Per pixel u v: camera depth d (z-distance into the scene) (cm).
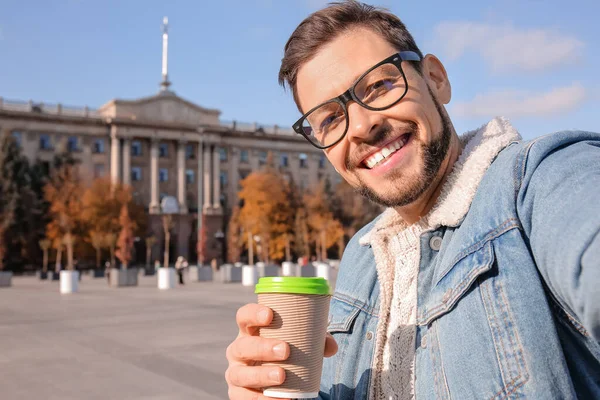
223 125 7444
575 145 91
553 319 87
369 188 121
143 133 6488
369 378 125
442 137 116
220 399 516
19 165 5566
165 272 2408
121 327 1057
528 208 91
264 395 102
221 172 7075
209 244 6712
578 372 87
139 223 5975
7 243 5228
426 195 121
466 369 95
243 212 5778
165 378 605
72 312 1380
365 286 138
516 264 91
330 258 6397
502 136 110
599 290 69
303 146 7531
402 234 128
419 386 108
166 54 6938
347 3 125
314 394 102
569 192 81
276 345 98
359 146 118
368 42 120
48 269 5691
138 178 6531
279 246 5753
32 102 6278
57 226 5191
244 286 2516
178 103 6738
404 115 113
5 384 587
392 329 123
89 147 6347
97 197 5662
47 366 684
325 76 121
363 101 117
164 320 1159
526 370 87
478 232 99
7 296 2058
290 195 6069
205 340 875
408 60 117
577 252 73
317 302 102
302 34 126
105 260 6053
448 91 131
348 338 136
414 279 121
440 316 104
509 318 90
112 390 555
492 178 104
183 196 6631
